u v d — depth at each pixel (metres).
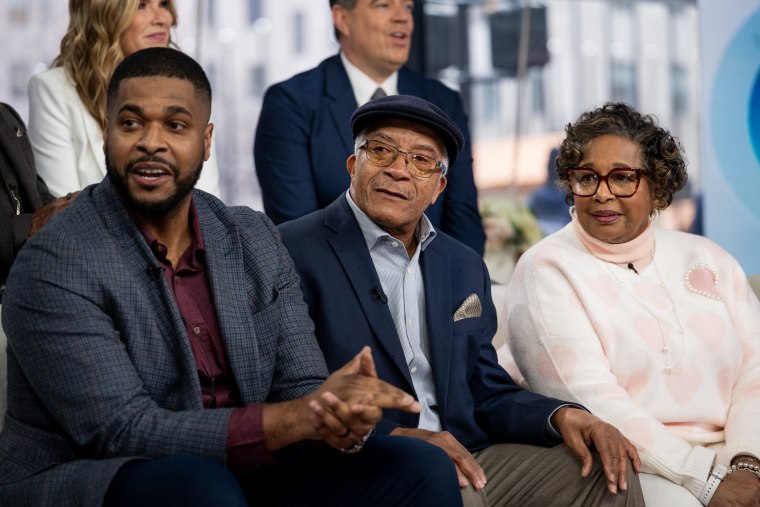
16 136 6.46
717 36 11.15
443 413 5.77
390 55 8.24
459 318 5.97
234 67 10.23
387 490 4.80
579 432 5.61
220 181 10.22
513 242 10.56
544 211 10.95
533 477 5.65
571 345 6.09
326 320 5.71
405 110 5.79
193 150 4.92
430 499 4.76
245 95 10.27
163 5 7.56
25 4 9.49
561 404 5.78
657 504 5.60
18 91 9.52
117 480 4.46
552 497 5.60
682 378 6.14
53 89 7.22
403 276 5.91
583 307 6.20
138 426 4.58
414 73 8.62
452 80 10.88
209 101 5.05
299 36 10.37
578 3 11.12
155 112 4.83
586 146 6.27
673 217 11.02
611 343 6.15
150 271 4.89
